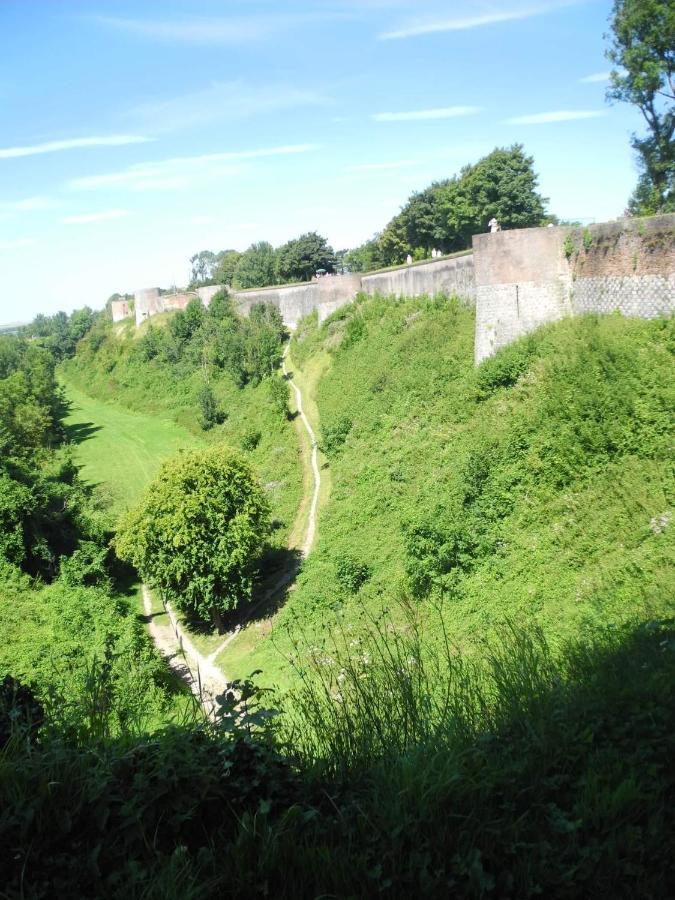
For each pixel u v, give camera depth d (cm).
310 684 573
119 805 372
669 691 476
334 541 2172
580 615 1059
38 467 3644
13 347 7525
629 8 2209
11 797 358
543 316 2167
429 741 436
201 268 11125
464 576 1448
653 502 1255
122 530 2347
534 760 417
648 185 2502
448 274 3195
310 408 3750
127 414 5788
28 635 1689
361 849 356
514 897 330
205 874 345
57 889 326
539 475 1551
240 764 418
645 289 1830
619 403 1523
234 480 2311
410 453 2323
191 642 2223
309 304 5656
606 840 352
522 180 4031
